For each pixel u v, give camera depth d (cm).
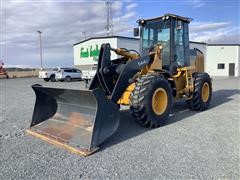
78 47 3272
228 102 991
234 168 373
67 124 545
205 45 3950
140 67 623
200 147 461
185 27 803
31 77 4297
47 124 573
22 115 783
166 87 620
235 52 3991
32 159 418
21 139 523
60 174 365
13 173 369
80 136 482
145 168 379
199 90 790
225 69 4062
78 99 520
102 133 466
